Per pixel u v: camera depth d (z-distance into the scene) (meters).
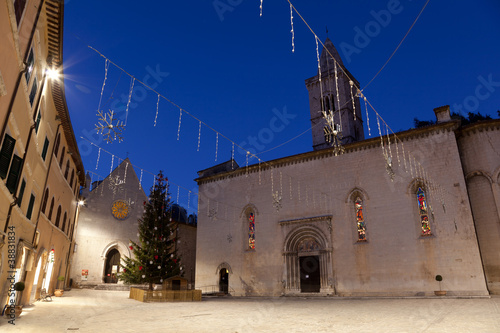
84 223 41.91
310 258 32.25
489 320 12.76
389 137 30.11
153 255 32.88
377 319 13.91
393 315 15.11
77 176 33.78
